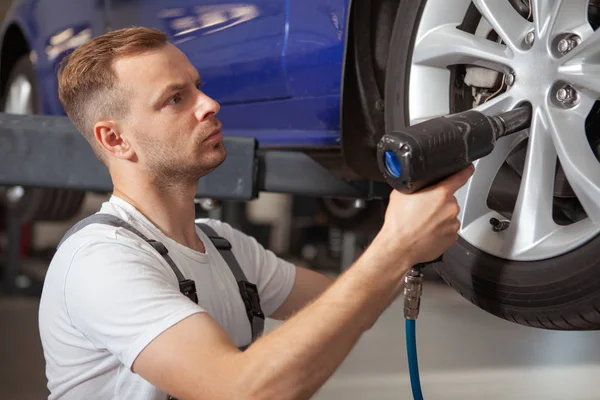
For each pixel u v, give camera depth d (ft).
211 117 4.40
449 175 3.44
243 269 4.94
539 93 4.20
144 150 4.33
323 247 19.77
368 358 9.46
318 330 3.40
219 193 6.26
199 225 4.98
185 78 4.37
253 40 6.43
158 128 4.30
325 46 5.69
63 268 3.96
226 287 4.52
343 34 5.53
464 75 4.81
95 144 4.48
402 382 8.25
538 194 4.23
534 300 4.17
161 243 4.20
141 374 3.67
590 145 4.44
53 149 6.31
